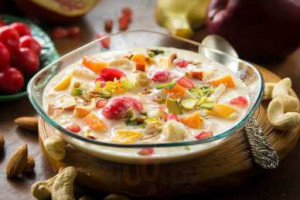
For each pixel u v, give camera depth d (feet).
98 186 1.60
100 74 1.80
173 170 1.58
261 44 2.21
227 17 2.19
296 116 1.72
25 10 2.47
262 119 1.79
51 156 1.64
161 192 1.58
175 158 1.53
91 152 1.57
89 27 2.50
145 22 2.54
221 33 2.23
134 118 1.60
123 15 2.53
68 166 1.60
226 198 1.61
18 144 1.82
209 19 2.28
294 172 1.69
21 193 1.62
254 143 1.65
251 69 1.78
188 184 1.57
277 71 2.20
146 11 2.63
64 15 2.44
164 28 2.47
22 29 2.18
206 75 1.82
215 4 2.28
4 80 1.99
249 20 2.15
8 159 1.76
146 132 1.56
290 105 1.79
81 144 1.56
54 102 1.72
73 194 1.56
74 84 1.75
